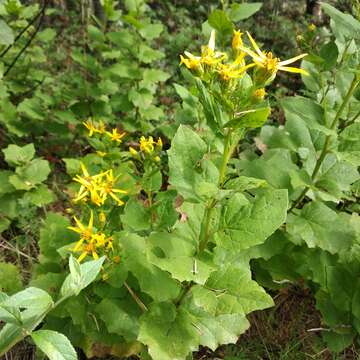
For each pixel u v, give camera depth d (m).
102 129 0.43
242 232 0.28
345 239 0.37
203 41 0.81
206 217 0.29
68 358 0.20
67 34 0.83
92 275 0.21
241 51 0.27
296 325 0.42
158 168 0.32
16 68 0.58
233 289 0.30
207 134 0.39
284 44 0.84
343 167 0.39
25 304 0.20
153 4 0.97
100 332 0.34
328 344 0.39
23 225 0.47
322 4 0.33
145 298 0.34
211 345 0.32
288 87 0.74
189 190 0.28
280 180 0.39
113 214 0.34
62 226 0.37
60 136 0.55
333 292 0.38
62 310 0.33
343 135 0.35
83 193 0.32
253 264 0.41
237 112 0.26
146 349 0.34
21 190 0.47
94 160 0.45
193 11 0.96
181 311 0.33
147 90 0.55
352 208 0.46
